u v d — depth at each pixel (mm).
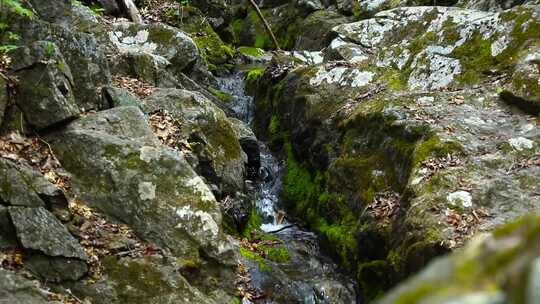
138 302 4676
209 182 7113
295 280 6367
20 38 6184
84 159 5527
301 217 8258
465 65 8523
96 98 6504
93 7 11445
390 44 11227
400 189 6648
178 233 5418
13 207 4562
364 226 6570
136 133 6016
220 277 5477
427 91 8211
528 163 6043
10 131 5363
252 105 11047
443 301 997
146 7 13617
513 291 948
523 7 8609
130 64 8562
